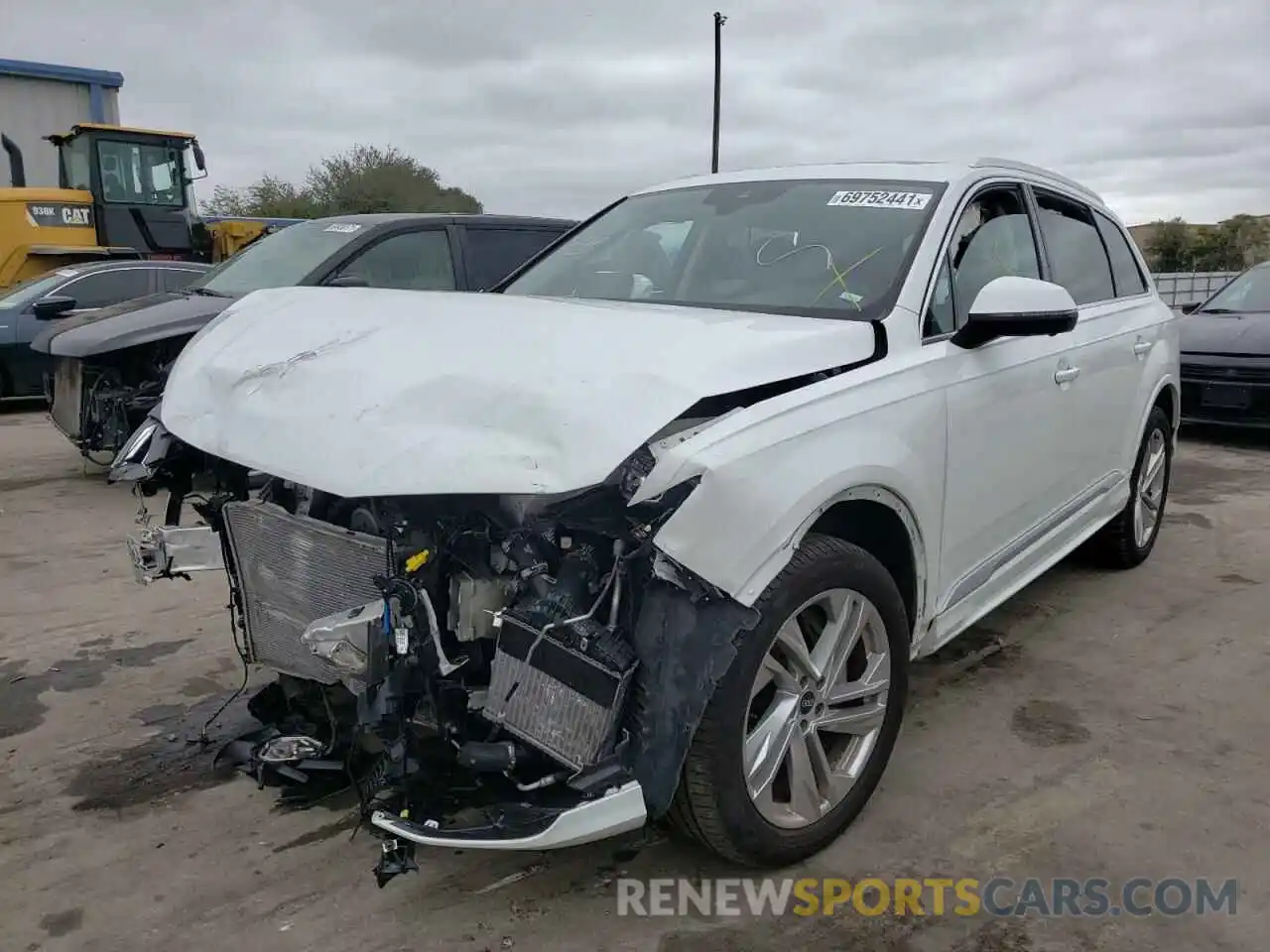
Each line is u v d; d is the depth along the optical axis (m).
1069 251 4.43
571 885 2.76
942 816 3.07
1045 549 4.10
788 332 2.78
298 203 37.91
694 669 2.35
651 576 2.39
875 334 3.00
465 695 2.45
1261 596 5.04
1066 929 2.58
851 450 2.69
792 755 2.71
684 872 2.81
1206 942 2.53
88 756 3.47
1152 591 5.11
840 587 2.71
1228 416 8.82
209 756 3.47
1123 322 4.72
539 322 2.81
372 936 2.56
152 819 3.09
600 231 4.22
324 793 2.91
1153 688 3.99
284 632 2.96
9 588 5.16
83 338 6.86
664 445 2.35
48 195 13.81
